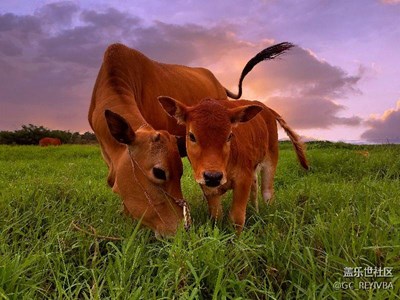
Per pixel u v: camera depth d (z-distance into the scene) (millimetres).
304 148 1867
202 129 1186
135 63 1703
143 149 1180
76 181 2199
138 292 818
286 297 893
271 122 1743
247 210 1661
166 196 1181
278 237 1106
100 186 2045
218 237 1053
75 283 989
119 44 1690
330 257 937
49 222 1345
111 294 847
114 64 1589
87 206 1540
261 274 1007
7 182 2221
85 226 1317
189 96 2041
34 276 958
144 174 1184
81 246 1129
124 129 1158
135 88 1645
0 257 992
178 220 1180
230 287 908
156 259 1033
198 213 1558
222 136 1182
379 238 1014
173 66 2154
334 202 1487
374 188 1608
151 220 1205
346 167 2674
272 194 1751
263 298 938
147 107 1723
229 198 1789
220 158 1170
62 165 3412
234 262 995
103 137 1378
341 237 1040
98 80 1641
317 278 939
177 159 1182
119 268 938
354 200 1477
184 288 880
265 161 1732
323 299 850
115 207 1553
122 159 1239
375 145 4426
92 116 1539
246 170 1354
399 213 1214
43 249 1109
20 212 1475
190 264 880
